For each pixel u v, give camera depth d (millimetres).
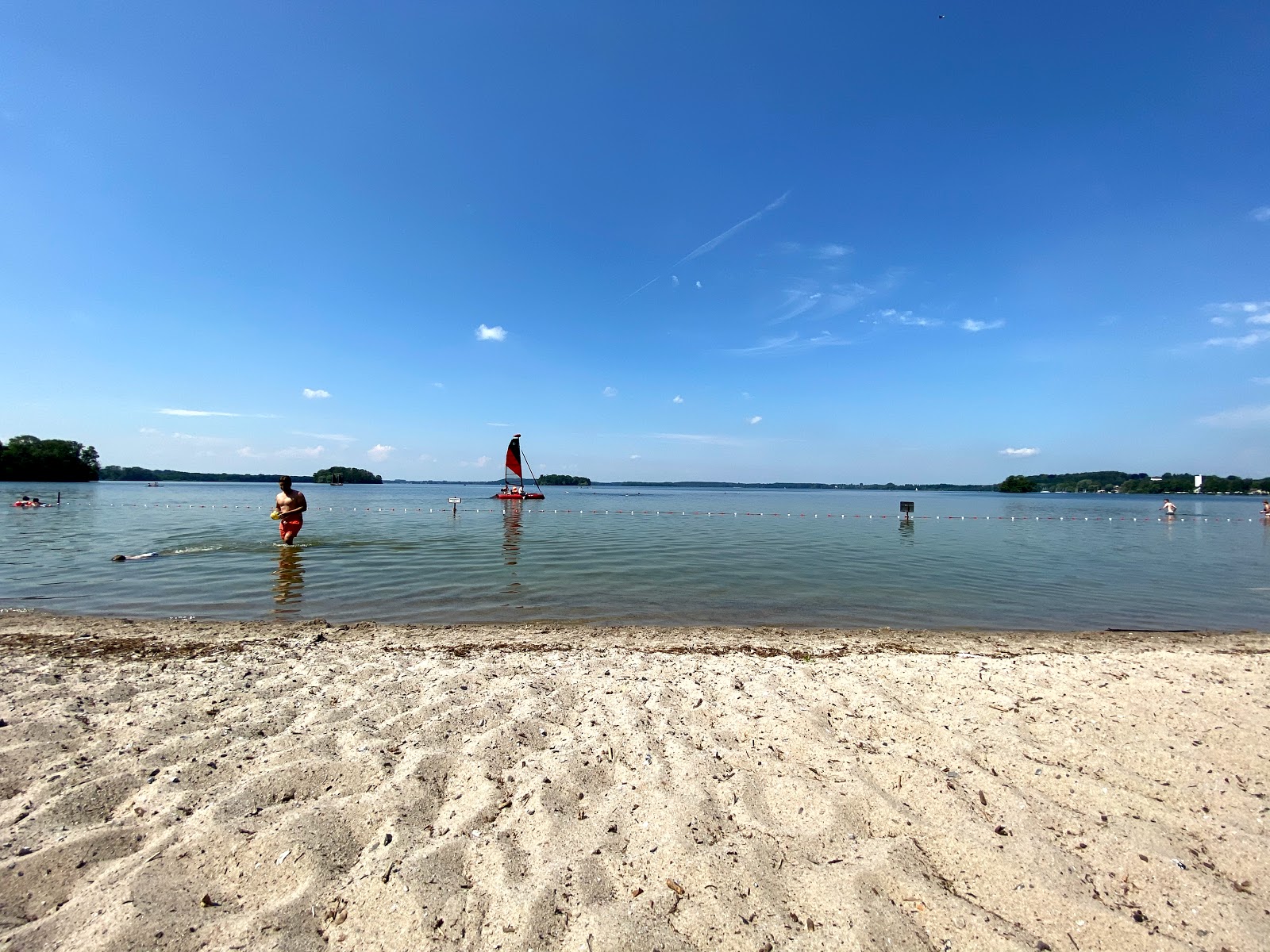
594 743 4562
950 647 8547
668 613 10742
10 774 3984
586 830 3391
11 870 2957
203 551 17359
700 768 4160
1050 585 13977
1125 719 5090
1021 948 2533
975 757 4355
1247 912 2719
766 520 39750
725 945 2562
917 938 2615
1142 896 2854
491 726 4934
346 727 4840
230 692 5793
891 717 5133
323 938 2623
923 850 3244
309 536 22266
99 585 12336
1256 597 12875
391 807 3572
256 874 2998
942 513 51500
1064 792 3865
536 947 2529
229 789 3807
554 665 6996
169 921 2676
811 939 2602
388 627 9273
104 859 3104
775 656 7816
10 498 52469
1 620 9383
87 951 2484
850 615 10812
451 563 16016
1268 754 4352
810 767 4191
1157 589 13609
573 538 24219
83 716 5047
